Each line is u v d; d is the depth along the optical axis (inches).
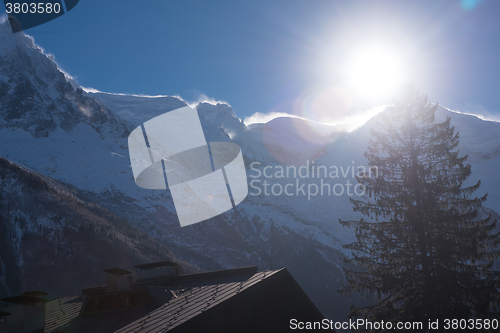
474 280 1108.5
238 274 1023.6
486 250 1154.7
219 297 844.6
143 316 877.2
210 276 1082.7
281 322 915.4
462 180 1226.0
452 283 1099.9
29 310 960.9
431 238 1171.3
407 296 1148.5
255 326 860.6
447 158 1261.1
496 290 1091.3
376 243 1234.6
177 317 789.2
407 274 1170.0
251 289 850.8
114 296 1005.8
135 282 1117.7
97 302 1022.4
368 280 1232.8
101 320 946.1
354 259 1252.5
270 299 914.1
